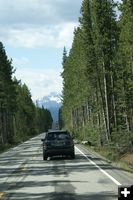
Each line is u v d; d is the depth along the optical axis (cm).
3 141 8431
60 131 3366
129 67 4841
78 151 4316
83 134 7288
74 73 7819
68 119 12506
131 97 4888
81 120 9562
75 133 9469
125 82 4884
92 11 5528
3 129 8719
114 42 5459
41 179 2061
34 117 18662
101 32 5462
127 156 3347
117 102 5038
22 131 13275
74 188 1720
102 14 5456
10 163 3131
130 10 3841
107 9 5456
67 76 9469
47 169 2548
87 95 6756
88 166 2661
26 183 1931
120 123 5500
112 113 6022
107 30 5459
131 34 3922
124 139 3831
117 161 3045
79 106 8938
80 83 6969
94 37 5553
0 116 8475
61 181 1959
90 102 7362
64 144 3306
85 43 5638
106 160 3150
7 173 2398
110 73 5484
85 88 6544
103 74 5694
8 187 1808
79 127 9706
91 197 1478
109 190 1638
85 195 1529
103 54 5506
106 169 2455
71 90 9112
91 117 6900
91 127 6462
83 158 3375
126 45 4044
